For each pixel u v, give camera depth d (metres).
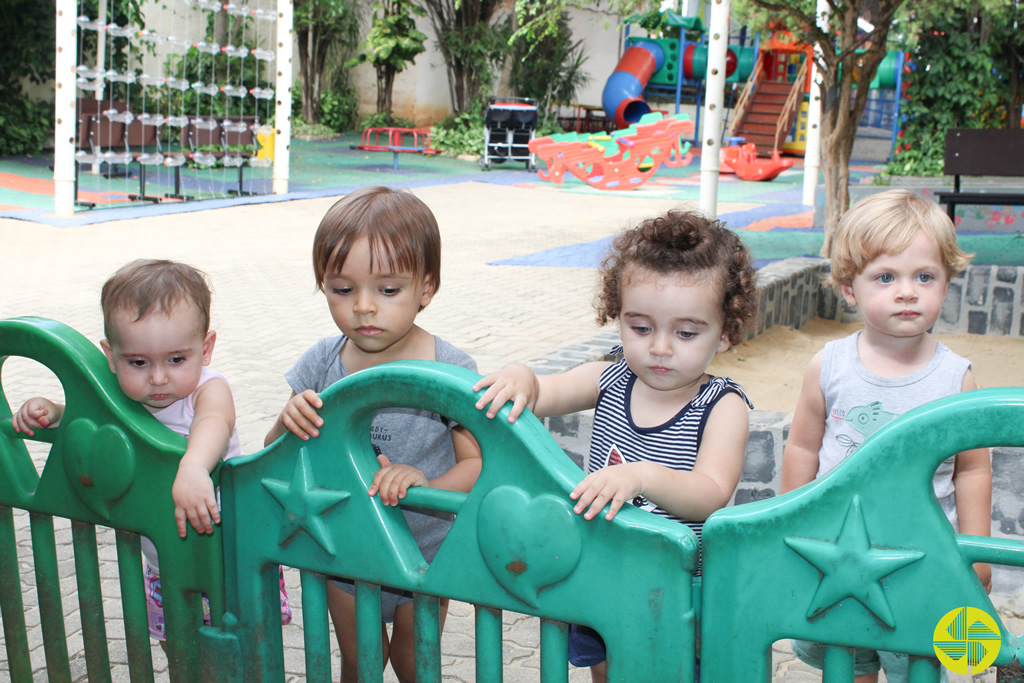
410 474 1.61
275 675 1.81
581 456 3.62
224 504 1.76
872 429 2.28
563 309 7.64
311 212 14.53
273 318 7.51
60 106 12.47
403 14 24.88
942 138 15.17
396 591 2.17
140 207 13.93
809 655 2.33
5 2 19.02
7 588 2.10
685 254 1.73
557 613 1.49
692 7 29.73
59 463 1.91
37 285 8.55
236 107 23.77
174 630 1.85
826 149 8.85
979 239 10.27
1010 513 3.24
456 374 1.52
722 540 1.39
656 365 1.78
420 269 1.91
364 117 28.14
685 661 1.42
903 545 1.30
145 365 1.87
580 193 17.98
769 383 5.52
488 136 22.14
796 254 9.69
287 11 15.63
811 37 8.64
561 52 27.50
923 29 13.90
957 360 2.25
